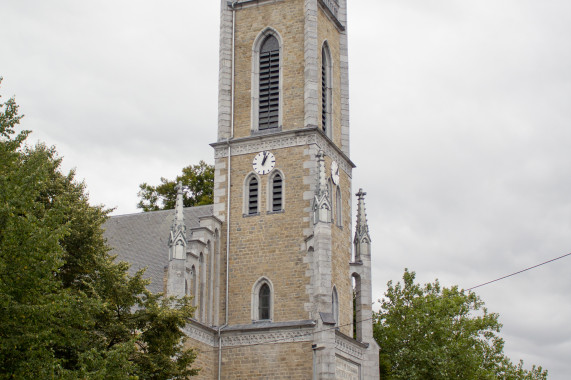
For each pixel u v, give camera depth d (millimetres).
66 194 46562
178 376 46312
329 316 57812
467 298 78625
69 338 39562
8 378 35625
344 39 71500
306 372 57219
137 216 70562
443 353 73438
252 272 61625
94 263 45344
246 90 66500
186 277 58094
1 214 35969
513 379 80375
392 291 82125
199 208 69500
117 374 39156
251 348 59031
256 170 63844
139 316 45438
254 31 67438
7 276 35688
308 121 63594
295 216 61688
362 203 68062
